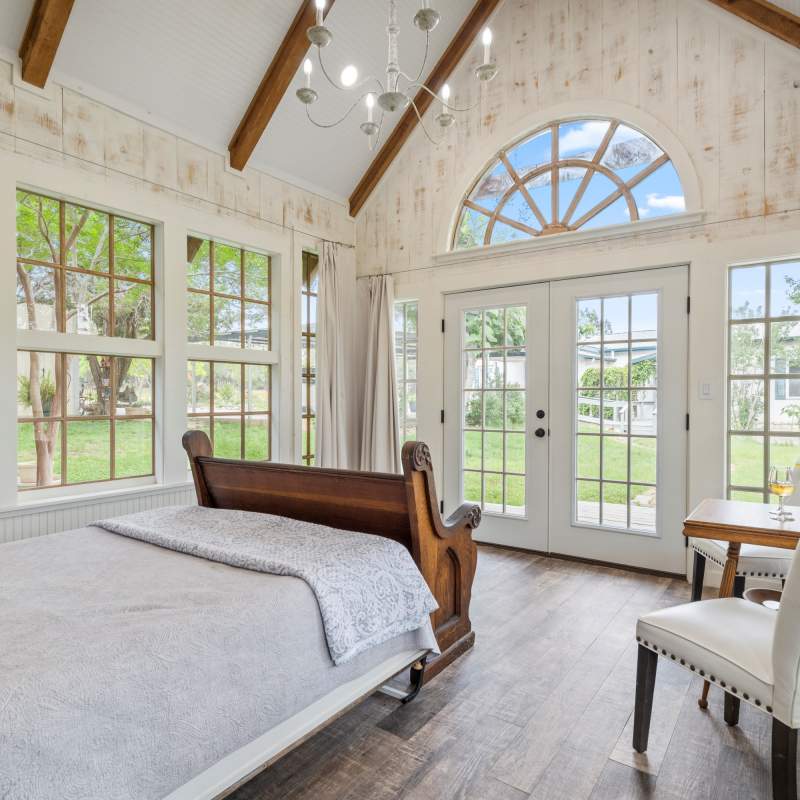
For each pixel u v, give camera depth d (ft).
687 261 11.28
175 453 11.70
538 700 6.98
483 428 14.16
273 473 8.36
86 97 10.21
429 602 6.81
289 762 5.81
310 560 6.06
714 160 11.00
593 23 12.41
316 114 13.37
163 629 4.55
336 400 14.87
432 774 5.62
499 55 13.73
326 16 11.53
